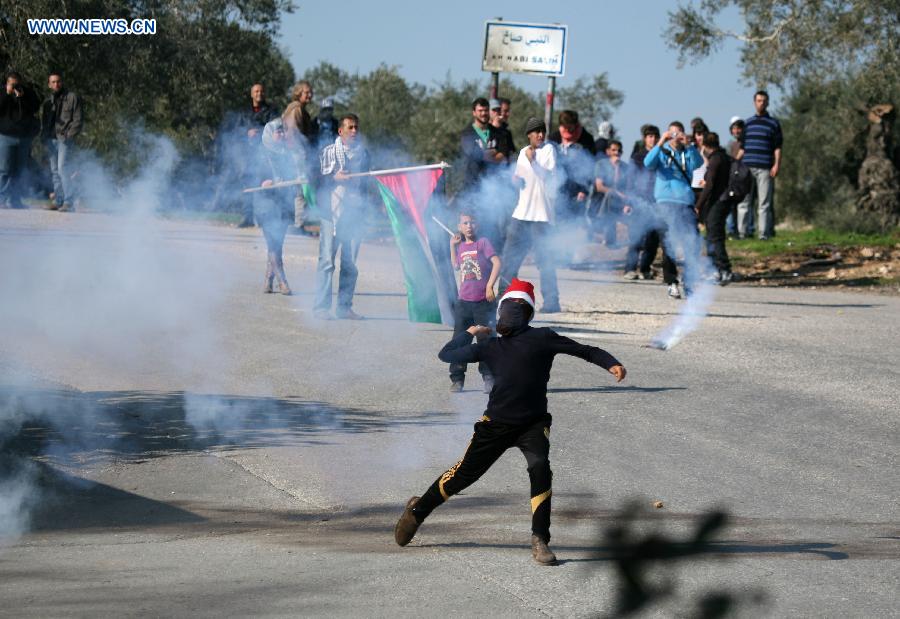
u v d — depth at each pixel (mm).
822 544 14297
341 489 16500
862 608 12023
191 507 15547
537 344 14297
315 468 17469
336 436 19344
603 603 11930
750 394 23609
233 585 12289
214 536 14289
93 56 72375
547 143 32281
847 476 17781
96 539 14023
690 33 65000
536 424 14086
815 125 66000
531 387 14133
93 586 12148
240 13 81812
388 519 15227
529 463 13844
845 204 62531
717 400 22938
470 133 31938
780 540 14398
